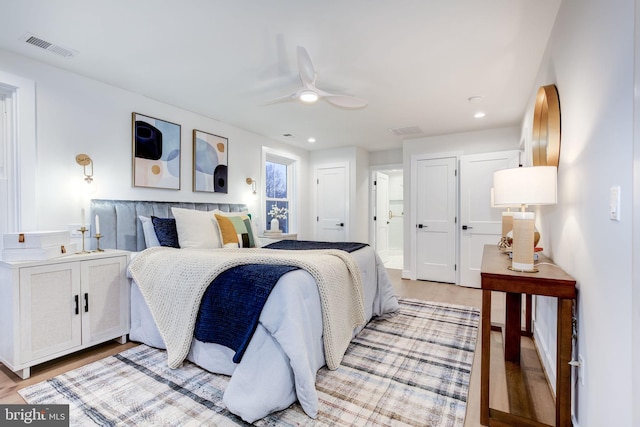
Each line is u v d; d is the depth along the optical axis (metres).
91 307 2.19
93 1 1.75
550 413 1.63
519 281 1.50
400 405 1.62
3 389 1.75
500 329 2.77
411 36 2.10
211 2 1.77
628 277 0.97
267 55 2.37
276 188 5.36
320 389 1.75
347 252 2.63
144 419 1.49
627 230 0.98
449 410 1.58
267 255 2.11
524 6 1.80
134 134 3.05
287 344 1.54
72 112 2.62
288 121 4.04
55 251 2.07
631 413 0.93
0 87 2.26
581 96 1.46
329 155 5.73
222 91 3.06
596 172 1.25
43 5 1.78
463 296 3.86
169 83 2.87
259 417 1.46
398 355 2.18
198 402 1.62
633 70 0.94
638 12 0.87
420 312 3.17
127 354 2.18
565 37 1.72
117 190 2.93
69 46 2.23
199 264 2.02
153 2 1.77
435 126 4.23
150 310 2.14
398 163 5.80
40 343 1.93
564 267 1.71
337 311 2.03
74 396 1.68
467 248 4.43
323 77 2.73
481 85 2.88
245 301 1.69
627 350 0.97
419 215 4.85
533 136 2.41
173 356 1.94
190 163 3.65
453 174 4.61
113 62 2.47
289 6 1.80
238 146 4.33
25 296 1.88
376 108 3.51
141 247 2.97
